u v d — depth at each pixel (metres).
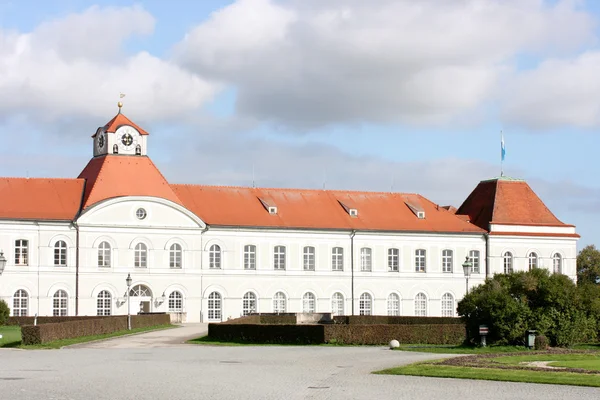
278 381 49.91
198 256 130.25
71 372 54.28
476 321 78.06
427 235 142.25
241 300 132.50
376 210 144.00
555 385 48.03
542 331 76.25
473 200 152.62
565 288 77.75
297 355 68.81
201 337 90.50
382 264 140.12
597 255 189.12
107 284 124.94
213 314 131.00
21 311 121.69
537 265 146.25
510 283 78.75
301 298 135.75
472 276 143.50
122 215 126.19
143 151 131.88
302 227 135.88
